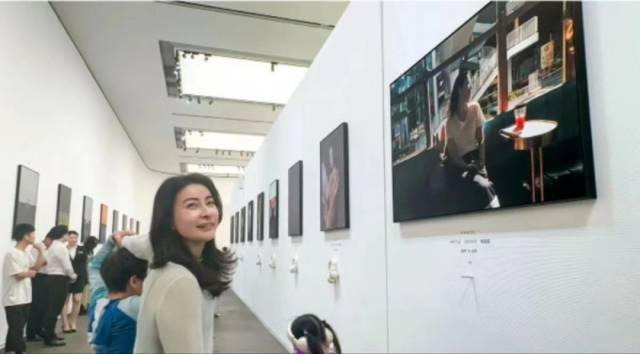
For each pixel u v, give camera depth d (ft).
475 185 5.93
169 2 16.80
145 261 4.58
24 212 14.90
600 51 4.29
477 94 5.96
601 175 4.22
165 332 3.22
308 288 13.70
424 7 7.59
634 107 3.91
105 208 28.25
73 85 20.39
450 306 6.57
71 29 18.95
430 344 7.06
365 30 10.07
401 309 8.01
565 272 4.60
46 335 16.49
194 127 33.58
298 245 15.21
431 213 6.97
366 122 9.84
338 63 11.82
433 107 7.05
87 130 23.11
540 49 4.90
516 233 5.31
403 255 8.02
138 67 22.91
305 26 18.40
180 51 20.25
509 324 5.36
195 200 3.80
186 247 3.78
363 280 9.65
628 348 3.87
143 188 48.73
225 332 20.02
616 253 4.03
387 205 8.70
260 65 21.29
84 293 23.04
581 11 4.50
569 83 4.48
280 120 19.45
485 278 5.83
